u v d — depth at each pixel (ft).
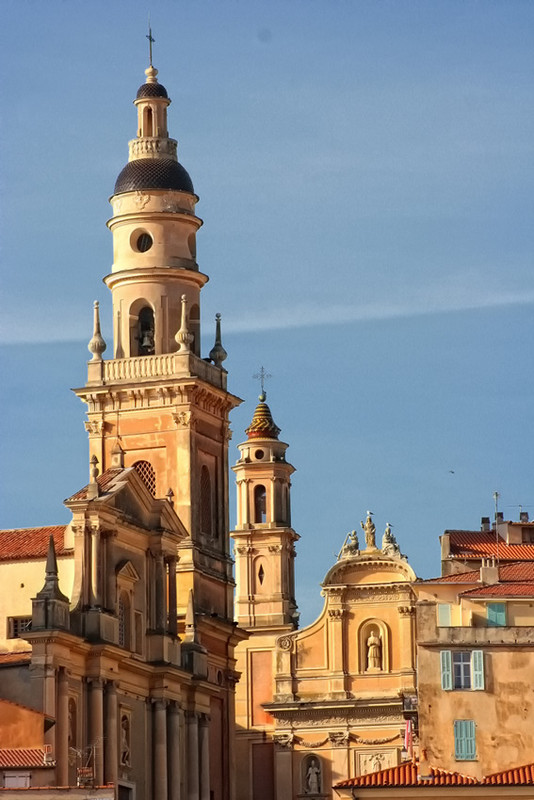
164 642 393.91
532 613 353.72
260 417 563.07
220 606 435.94
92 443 434.30
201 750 406.62
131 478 391.04
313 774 483.92
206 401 436.76
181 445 428.56
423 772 343.05
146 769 386.52
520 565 401.08
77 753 358.02
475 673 348.59
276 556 545.03
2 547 395.14
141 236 442.09
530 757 345.31
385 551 490.49
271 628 514.27
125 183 443.73
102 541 378.32
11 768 320.91
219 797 426.92
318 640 490.90
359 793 337.31
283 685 489.67
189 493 426.92
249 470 553.64
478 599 353.51
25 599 388.78
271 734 501.97
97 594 372.99
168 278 439.22
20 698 353.92
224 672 433.48
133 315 438.81
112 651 370.53
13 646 388.16
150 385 430.61
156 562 397.19
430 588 378.73
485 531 481.46
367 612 489.26
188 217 443.73
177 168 447.01
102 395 433.48
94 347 436.76
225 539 441.68
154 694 390.63
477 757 345.51
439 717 347.36
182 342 432.25
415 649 485.15
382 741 481.05
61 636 356.18
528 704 347.15
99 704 367.04
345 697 485.15
